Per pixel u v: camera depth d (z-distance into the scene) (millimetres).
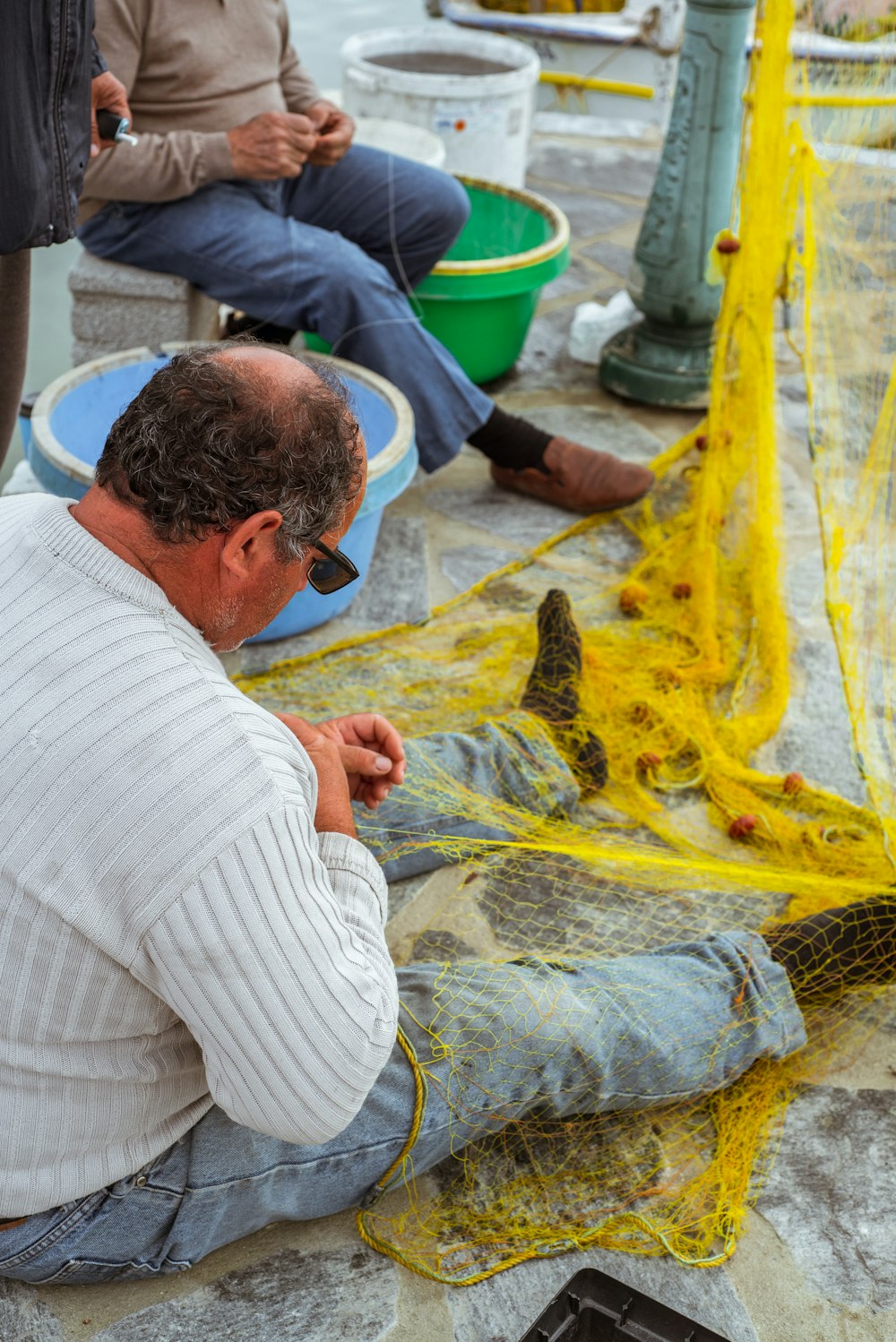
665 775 2641
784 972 1981
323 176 3506
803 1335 1720
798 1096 2041
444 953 2223
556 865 2395
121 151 2984
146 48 3025
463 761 2367
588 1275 1651
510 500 3592
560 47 6223
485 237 4258
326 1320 1700
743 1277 1788
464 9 6410
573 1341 1637
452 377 3305
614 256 5129
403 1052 1675
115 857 1180
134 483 1224
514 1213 1842
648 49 6129
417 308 3734
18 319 2363
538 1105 1797
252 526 1237
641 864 2277
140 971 1232
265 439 1221
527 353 4391
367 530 2902
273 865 1209
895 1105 2033
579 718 2557
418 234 3535
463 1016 1723
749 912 2334
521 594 3178
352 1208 1833
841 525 2570
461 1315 1719
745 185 2951
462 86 4672
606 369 4090
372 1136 1649
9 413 2488
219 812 1184
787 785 2559
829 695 2914
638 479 3398
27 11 1926
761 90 2771
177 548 1245
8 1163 1361
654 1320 1623
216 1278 1737
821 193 2580
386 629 3014
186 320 3389
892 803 2264
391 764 1850
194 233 3193
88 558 1238
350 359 3295
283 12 3293
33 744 1183
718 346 3111
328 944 1266
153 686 1200
